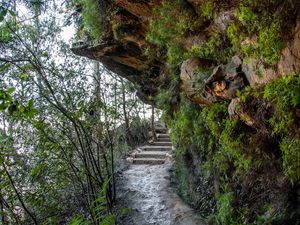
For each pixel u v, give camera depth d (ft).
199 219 13.38
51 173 15.40
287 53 6.88
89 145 15.19
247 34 8.21
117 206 16.88
